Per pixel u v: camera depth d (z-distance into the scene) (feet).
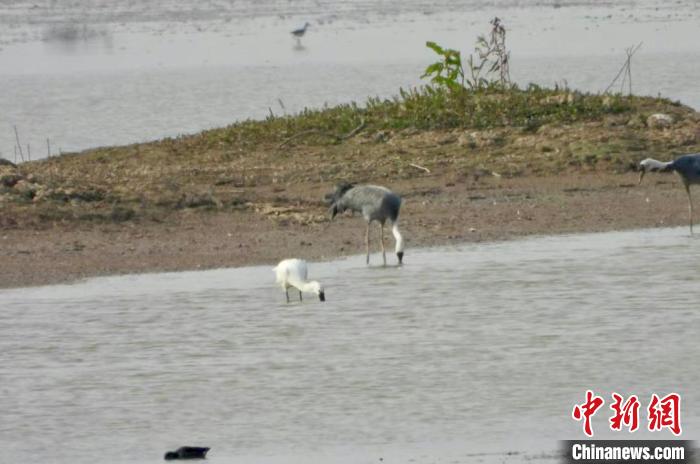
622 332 192.44
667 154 300.81
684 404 163.43
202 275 227.40
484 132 313.94
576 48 556.10
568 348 185.06
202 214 264.52
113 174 296.10
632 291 214.48
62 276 226.17
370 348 185.57
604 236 252.83
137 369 177.17
